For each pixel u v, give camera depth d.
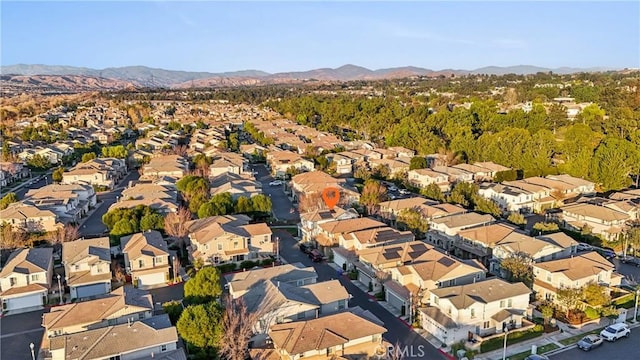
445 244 63.28
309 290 45.59
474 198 77.62
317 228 65.69
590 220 67.50
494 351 39.94
